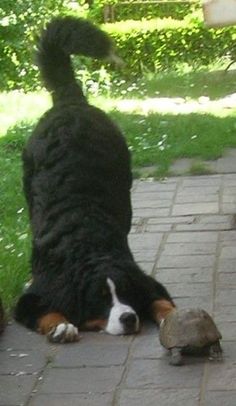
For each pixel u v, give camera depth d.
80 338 3.20
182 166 5.96
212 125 7.09
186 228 4.54
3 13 9.26
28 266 3.91
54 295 3.27
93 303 3.21
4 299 3.59
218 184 5.43
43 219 3.47
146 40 10.43
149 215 4.82
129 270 3.27
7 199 5.19
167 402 2.65
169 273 3.85
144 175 5.73
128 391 2.75
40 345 3.16
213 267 3.90
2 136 6.87
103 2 11.39
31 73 9.38
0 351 3.14
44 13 9.47
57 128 3.61
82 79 9.01
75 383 2.83
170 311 3.17
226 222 4.59
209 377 2.81
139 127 7.02
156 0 12.20
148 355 3.01
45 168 3.57
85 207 3.44
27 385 2.84
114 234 3.40
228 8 5.21
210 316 3.15
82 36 3.92
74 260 3.27
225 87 9.05
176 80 9.38
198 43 10.55
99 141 3.59
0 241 4.36
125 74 10.02
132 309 3.23
